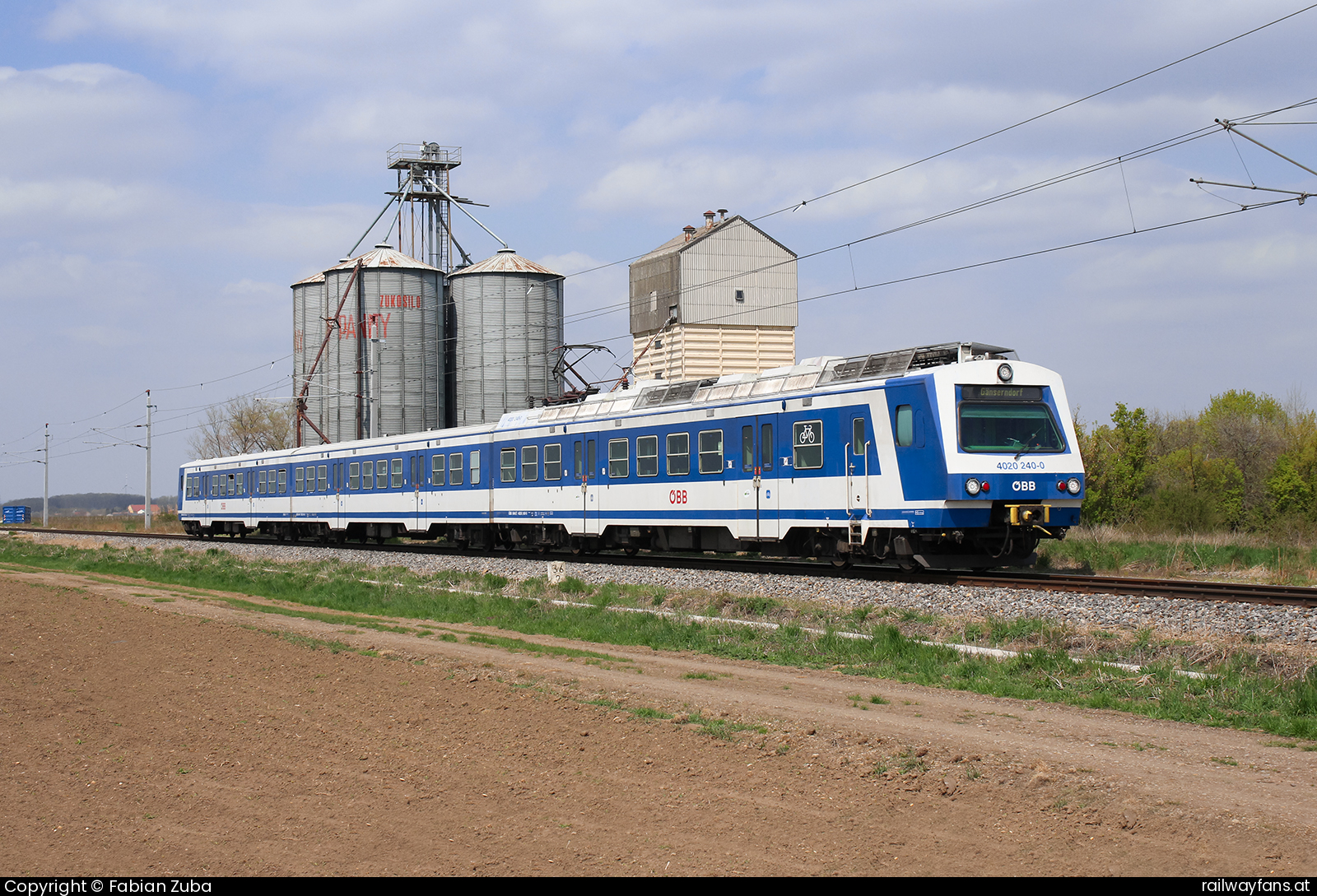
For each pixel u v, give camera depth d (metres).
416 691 11.40
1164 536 30.62
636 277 52.84
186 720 10.16
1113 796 7.29
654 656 14.39
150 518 73.94
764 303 50.72
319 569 29.16
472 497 32.81
